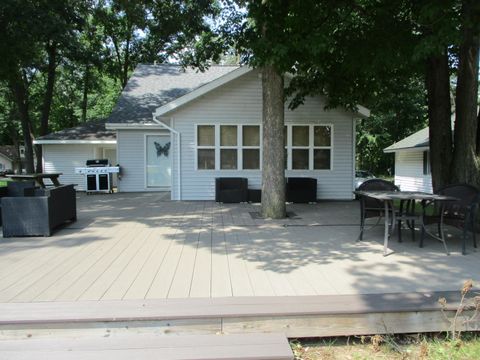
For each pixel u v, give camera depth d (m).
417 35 7.86
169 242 6.23
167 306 3.46
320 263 4.95
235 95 12.34
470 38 7.05
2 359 2.94
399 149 19.84
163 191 15.84
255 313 3.32
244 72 11.93
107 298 3.71
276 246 5.93
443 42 6.49
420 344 3.41
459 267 4.75
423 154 19.12
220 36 12.55
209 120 12.35
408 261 5.03
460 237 6.57
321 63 9.35
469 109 7.27
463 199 5.87
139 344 3.14
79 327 3.25
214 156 12.44
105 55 25.70
